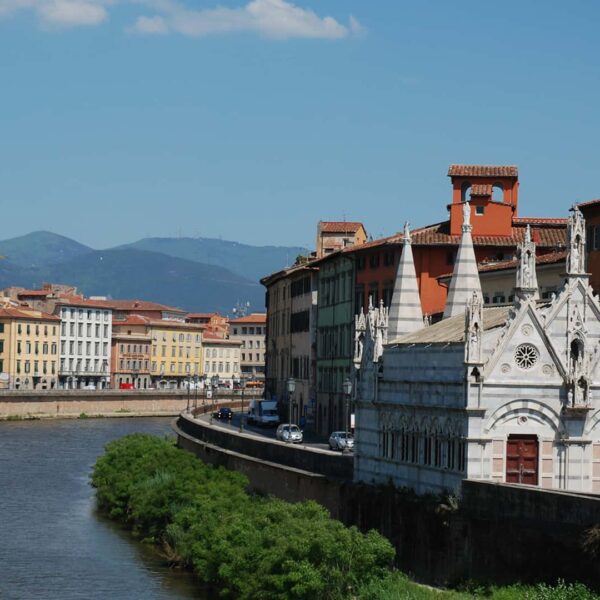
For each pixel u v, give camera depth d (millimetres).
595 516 87438
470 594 98750
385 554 108188
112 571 136250
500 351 109562
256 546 117375
